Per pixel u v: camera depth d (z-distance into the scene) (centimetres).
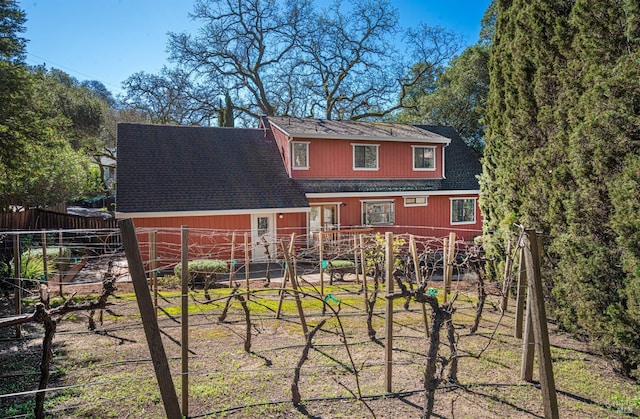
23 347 518
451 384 403
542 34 595
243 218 1437
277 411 351
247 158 1667
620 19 432
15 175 1215
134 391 389
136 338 551
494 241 754
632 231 392
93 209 2872
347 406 361
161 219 1320
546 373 320
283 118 1892
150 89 2697
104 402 367
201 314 671
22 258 872
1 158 1062
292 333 574
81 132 2736
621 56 420
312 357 478
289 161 1627
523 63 639
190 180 1462
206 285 799
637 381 413
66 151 1814
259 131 1858
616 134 412
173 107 2755
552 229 552
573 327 528
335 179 1697
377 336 558
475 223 1888
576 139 467
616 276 441
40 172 1360
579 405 367
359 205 1677
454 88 2473
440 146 1891
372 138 1727
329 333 571
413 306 736
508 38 716
